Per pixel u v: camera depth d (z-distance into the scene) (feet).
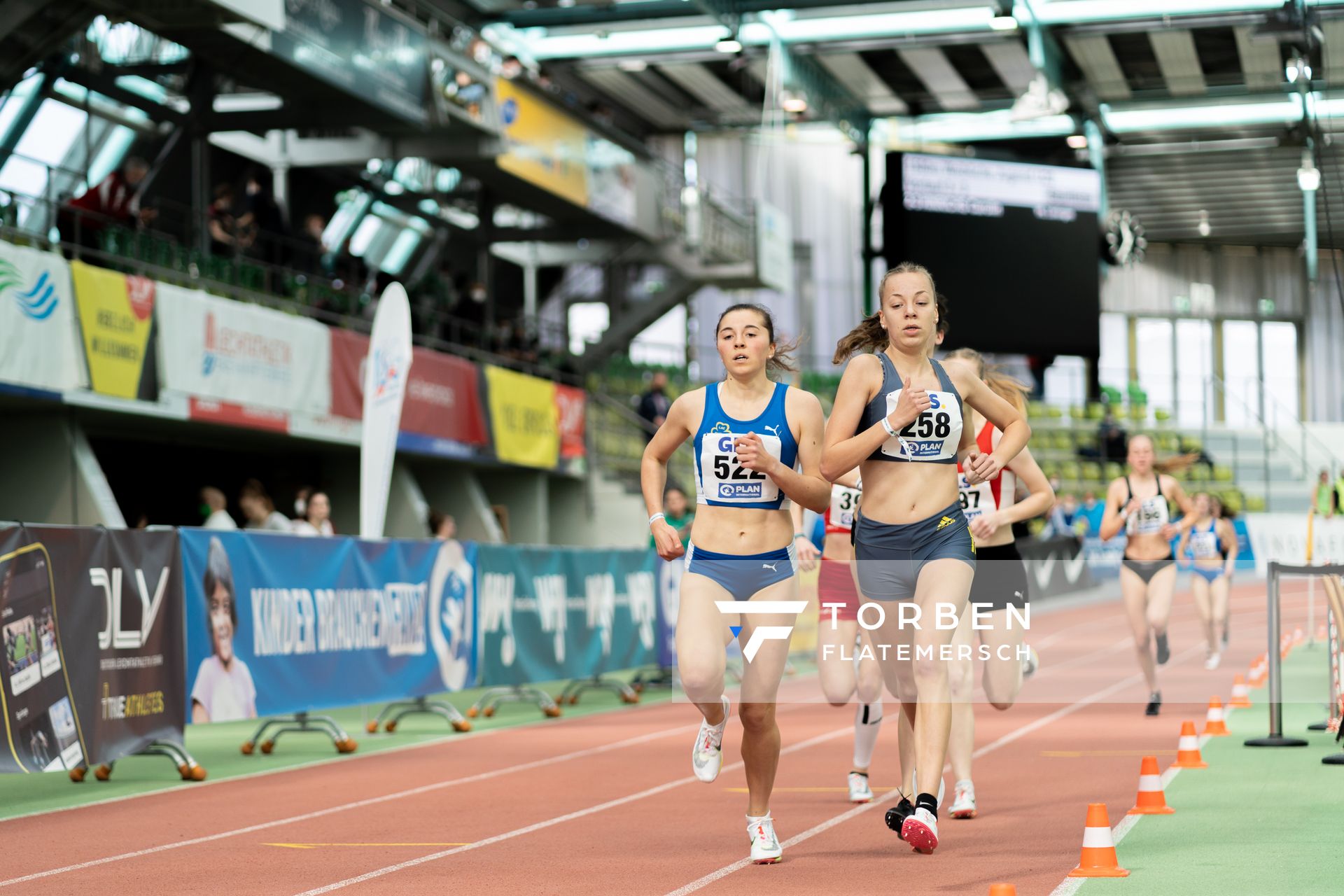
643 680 61.52
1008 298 103.71
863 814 27.22
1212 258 160.15
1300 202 143.23
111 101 72.49
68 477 58.13
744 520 21.27
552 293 119.24
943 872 20.90
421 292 84.12
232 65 64.39
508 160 80.38
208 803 31.01
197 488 77.25
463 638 48.75
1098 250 106.11
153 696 34.42
